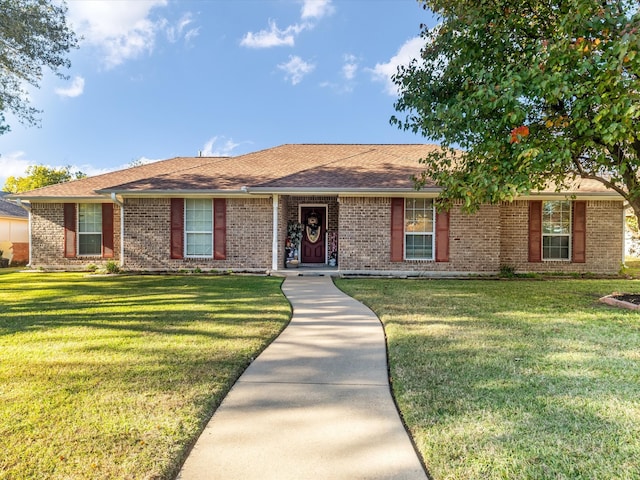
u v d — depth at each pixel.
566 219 12.89
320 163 15.20
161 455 2.34
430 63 8.16
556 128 6.80
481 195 7.16
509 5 7.00
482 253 12.46
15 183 38.19
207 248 13.19
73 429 2.63
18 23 11.29
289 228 14.90
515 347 4.55
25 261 19.89
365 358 4.30
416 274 12.45
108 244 14.04
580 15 5.46
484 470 2.20
